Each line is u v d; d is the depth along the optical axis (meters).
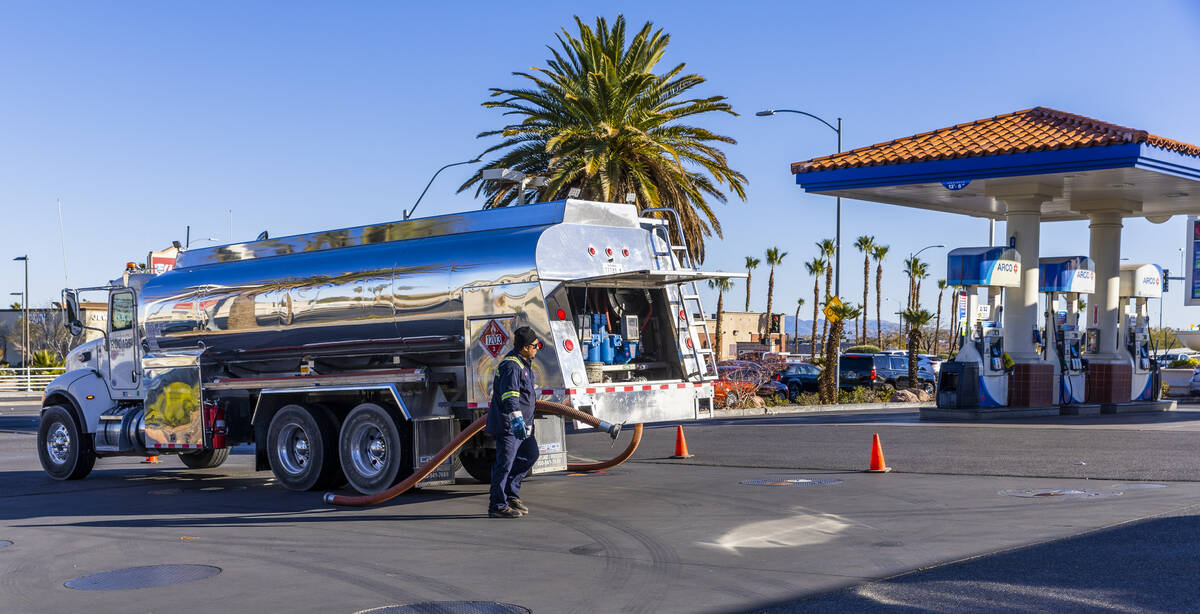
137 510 11.61
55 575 8.15
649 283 12.25
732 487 12.26
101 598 7.34
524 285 11.22
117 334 14.94
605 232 12.01
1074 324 26.45
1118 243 28.02
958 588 6.86
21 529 10.40
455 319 11.73
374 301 12.38
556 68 31.97
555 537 9.27
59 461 14.89
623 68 31.38
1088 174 22.98
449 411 11.91
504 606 6.84
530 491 12.28
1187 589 6.67
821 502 10.89
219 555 8.80
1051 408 25.03
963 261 24.02
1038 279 25.75
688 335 12.64
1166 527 8.78
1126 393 27.70
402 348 12.13
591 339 11.69
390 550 8.86
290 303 13.19
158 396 14.28
